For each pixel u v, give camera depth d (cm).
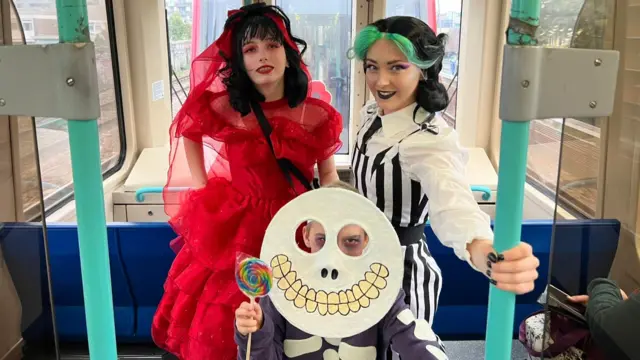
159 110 328
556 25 90
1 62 91
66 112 91
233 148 165
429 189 123
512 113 88
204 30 321
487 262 96
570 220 107
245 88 161
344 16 312
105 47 302
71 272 211
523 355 236
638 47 104
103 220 97
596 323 111
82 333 215
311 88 186
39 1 127
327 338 115
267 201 165
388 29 133
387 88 136
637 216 113
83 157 93
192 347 163
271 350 112
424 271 141
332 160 178
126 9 307
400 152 133
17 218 127
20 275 131
